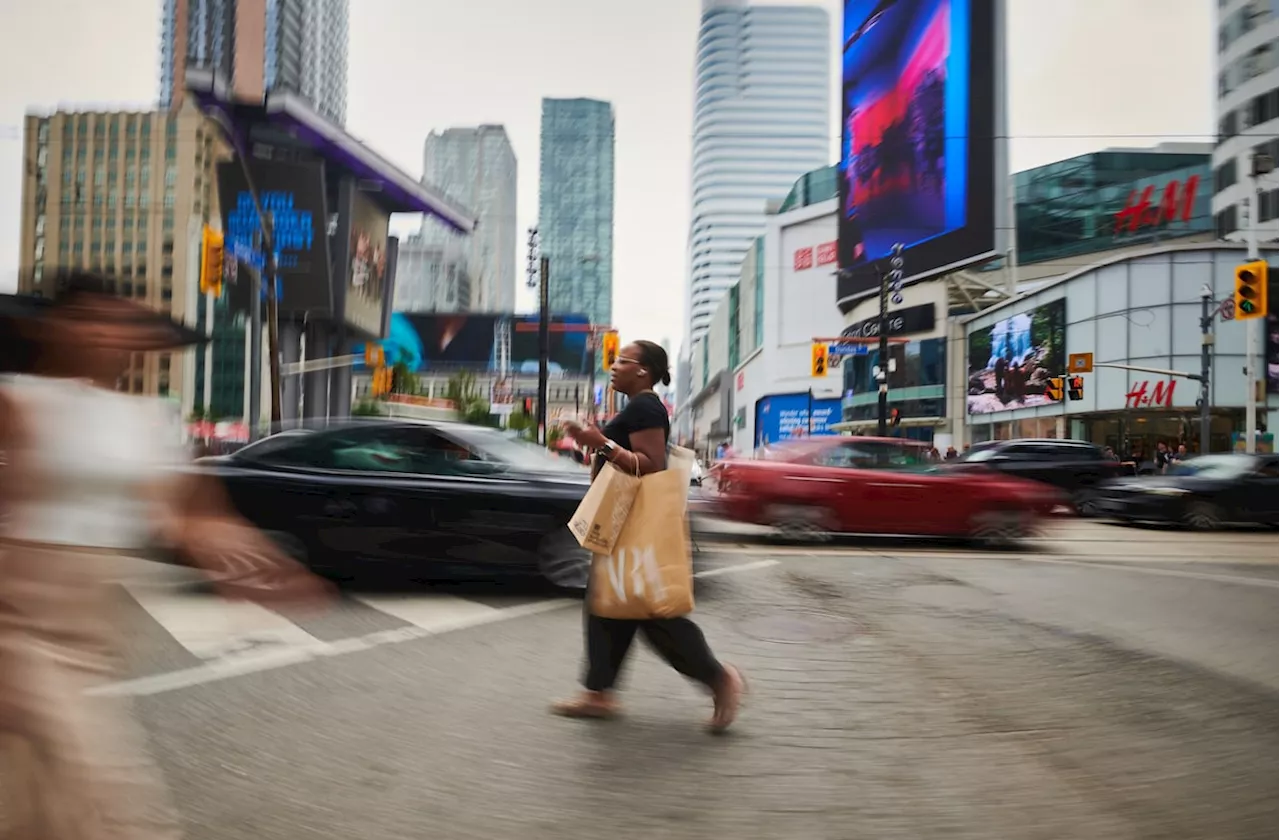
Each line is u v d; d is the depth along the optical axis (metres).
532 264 34.31
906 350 56.09
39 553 2.04
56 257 78.50
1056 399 32.44
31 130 76.00
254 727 3.95
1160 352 35.47
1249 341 28.44
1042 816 3.21
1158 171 63.03
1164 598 7.91
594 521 3.96
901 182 57.28
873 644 5.99
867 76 61.84
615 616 4.00
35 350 2.10
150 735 3.79
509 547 7.29
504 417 55.44
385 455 7.52
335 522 7.20
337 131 76.38
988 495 11.70
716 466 13.18
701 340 164.12
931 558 10.63
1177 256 35.28
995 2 50.25
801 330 82.44
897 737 4.07
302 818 3.03
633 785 3.42
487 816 3.10
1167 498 15.48
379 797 3.23
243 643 5.49
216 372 90.81
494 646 5.62
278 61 163.25
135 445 2.19
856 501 11.65
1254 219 27.89
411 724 4.07
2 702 1.97
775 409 83.38
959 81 52.03
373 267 84.88
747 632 6.32
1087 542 13.25
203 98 71.62
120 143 81.44
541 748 3.80
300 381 75.44
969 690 4.88
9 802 1.98
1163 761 3.80
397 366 68.50
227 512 2.34
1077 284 39.66
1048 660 5.59
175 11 156.12
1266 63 50.59
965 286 54.88
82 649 2.12
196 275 82.94
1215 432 36.16
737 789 3.41
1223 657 5.72
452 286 158.00
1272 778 3.62
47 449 2.04
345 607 6.80
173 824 2.26
